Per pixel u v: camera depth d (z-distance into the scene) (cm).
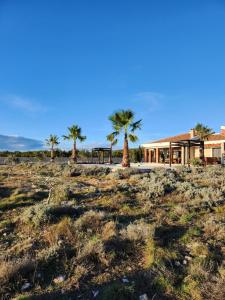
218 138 3525
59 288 430
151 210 852
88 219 703
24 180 1546
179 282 440
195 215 786
